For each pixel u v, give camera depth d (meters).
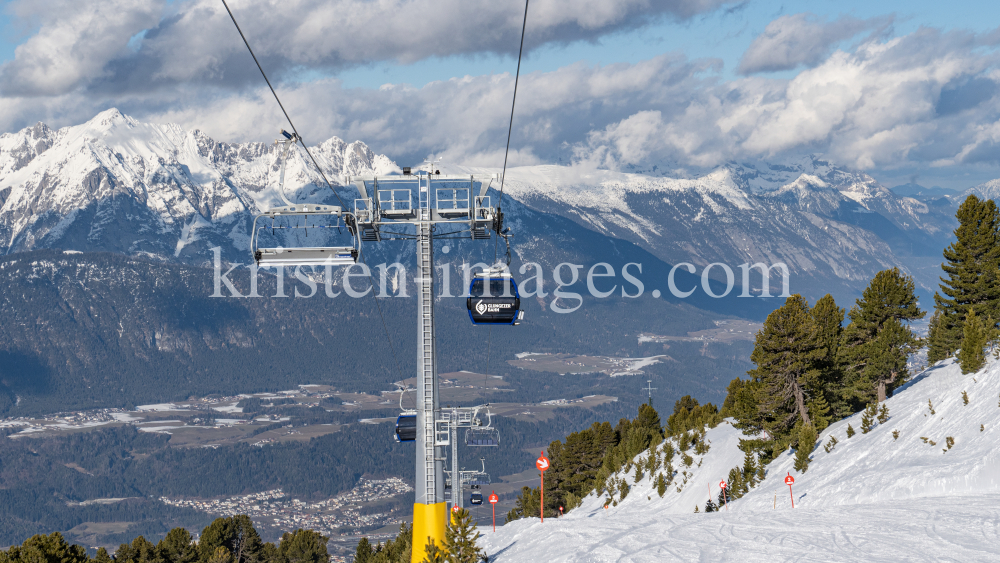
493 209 31.22
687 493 80.62
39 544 74.88
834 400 83.25
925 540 29.81
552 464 131.12
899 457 55.84
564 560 32.09
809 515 38.47
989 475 44.84
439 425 31.88
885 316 82.69
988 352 68.19
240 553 115.38
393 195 30.67
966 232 85.06
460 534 31.02
